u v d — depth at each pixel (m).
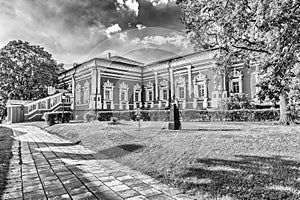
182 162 2.78
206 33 6.63
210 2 4.91
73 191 2.06
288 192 1.84
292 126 6.22
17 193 2.02
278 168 2.45
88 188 2.15
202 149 3.32
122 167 2.95
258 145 3.57
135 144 3.77
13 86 19.36
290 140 3.91
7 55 19.23
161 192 2.03
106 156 3.60
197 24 6.59
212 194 1.92
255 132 4.82
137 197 1.91
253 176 2.22
